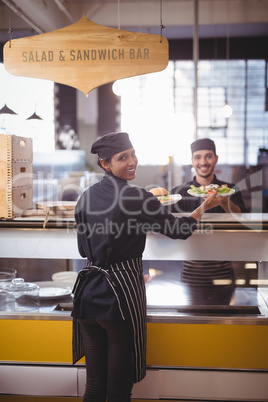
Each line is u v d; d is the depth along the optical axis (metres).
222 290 2.57
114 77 2.52
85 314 1.93
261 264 2.58
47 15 5.34
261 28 7.95
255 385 2.22
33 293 2.39
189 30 7.95
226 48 8.52
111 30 2.49
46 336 2.28
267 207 5.62
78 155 8.48
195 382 2.24
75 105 8.89
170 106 8.56
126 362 1.92
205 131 8.65
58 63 2.53
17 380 2.30
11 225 2.47
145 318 2.01
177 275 2.65
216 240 2.46
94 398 2.00
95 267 1.95
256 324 2.21
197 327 2.23
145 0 6.91
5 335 2.30
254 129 8.58
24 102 7.45
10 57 2.55
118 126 8.88
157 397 2.27
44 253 2.55
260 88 8.53
